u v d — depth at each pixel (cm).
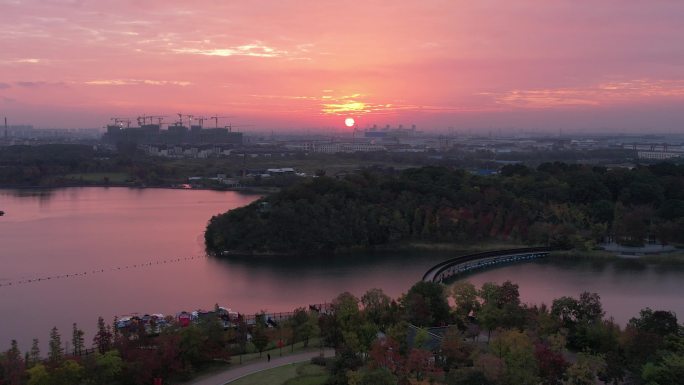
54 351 14388
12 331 19962
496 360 13088
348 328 16562
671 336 15500
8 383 13500
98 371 13762
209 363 16200
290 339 17775
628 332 15800
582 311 17675
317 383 14062
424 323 18062
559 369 13575
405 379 12712
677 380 12756
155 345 15575
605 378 13938
